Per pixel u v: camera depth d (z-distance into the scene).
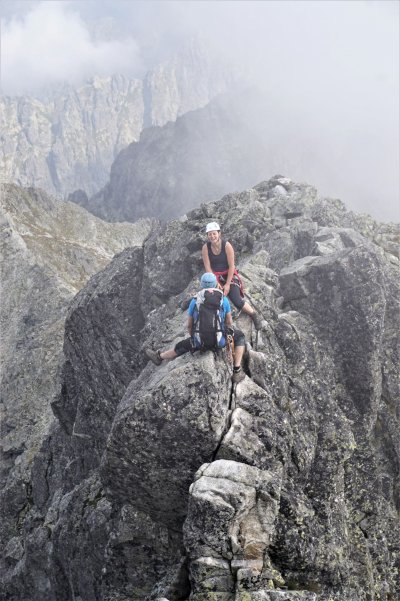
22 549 32.19
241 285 16.39
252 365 15.66
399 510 17.89
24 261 93.50
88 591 21.73
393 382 19.23
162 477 14.62
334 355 18.84
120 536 16.89
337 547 15.24
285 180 29.75
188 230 24.52
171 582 14.25
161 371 15.01
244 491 12.78
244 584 12.34
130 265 24.98
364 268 18.78
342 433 17.02
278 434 14.52
